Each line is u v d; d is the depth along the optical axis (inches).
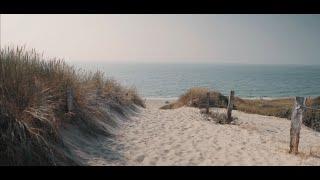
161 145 319.6
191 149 313.3
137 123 432.5
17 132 209.5
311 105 725.3
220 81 3789.4
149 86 2738.7
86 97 359.3
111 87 511.8
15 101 234.8
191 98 729.6
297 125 325.4
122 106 493.0
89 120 322.0
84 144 278.4
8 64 252.4
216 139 371.6
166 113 564.1
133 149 294.5
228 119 526.6
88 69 489.1
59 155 231.3
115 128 368.2
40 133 232.2
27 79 257.6
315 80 4488.2
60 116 280.8
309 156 318.0
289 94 2267.5
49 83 293.1
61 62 347.9
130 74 5201.8
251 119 582.9
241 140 378.0
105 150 280.4
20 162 203.2
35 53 307.1
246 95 2102.6
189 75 5413.4
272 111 703.1
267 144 368.5
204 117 545.6
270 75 6122.1
